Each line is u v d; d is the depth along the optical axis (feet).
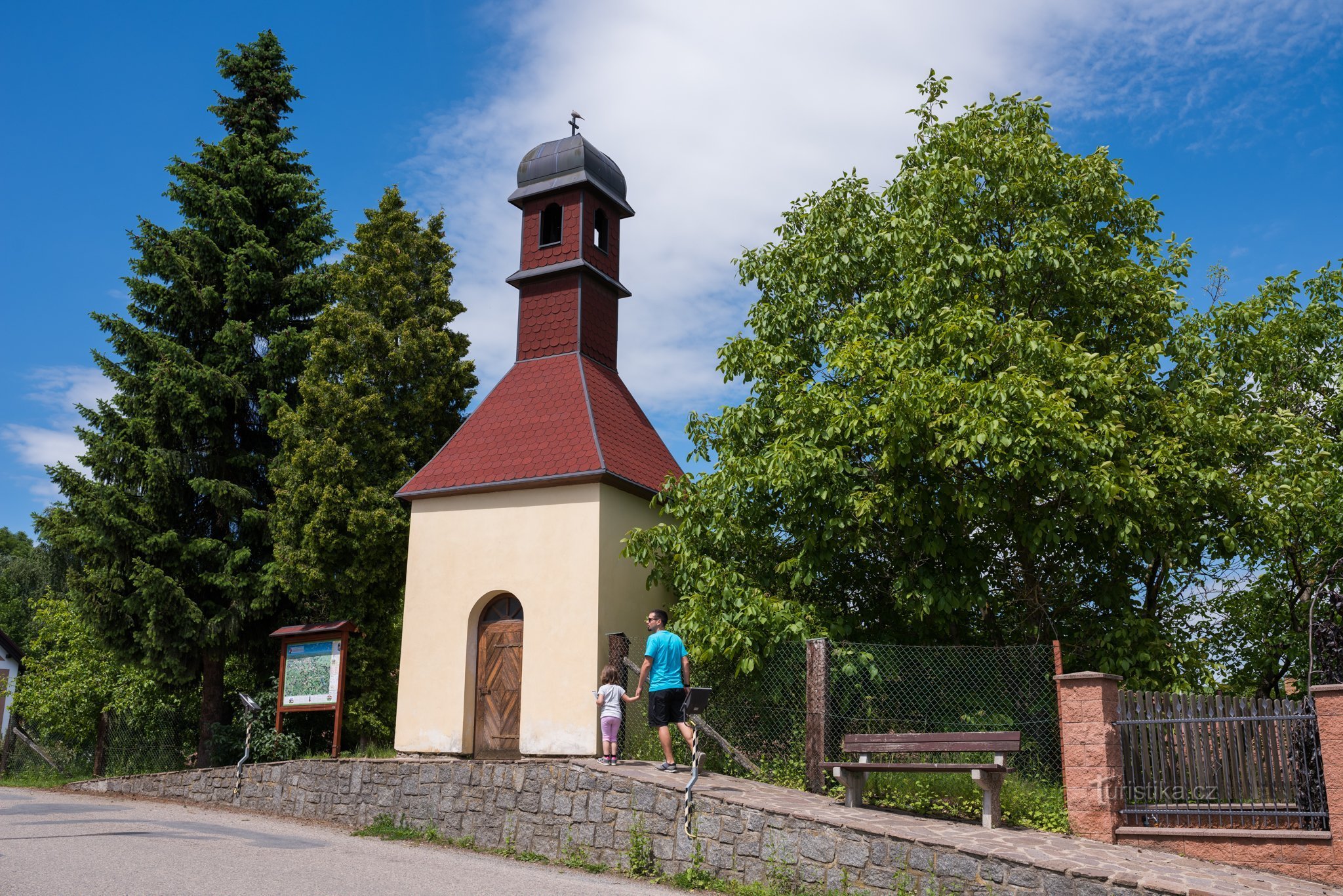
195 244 66.23
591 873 35.60
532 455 51.44
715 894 32.32
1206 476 41.86
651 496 53.57
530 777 39.70
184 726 68.90
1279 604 49.06
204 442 65.10
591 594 47.65
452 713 49.60
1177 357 49.75
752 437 49.16
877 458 44.86
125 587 61.41
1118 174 48.67
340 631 50.83
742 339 52.42
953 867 29.22
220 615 61.11
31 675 79.66
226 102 74.33
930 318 45.06
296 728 58.85
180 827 40.75
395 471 64.28
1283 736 32.30
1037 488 42.65
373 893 29.09
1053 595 47.26
